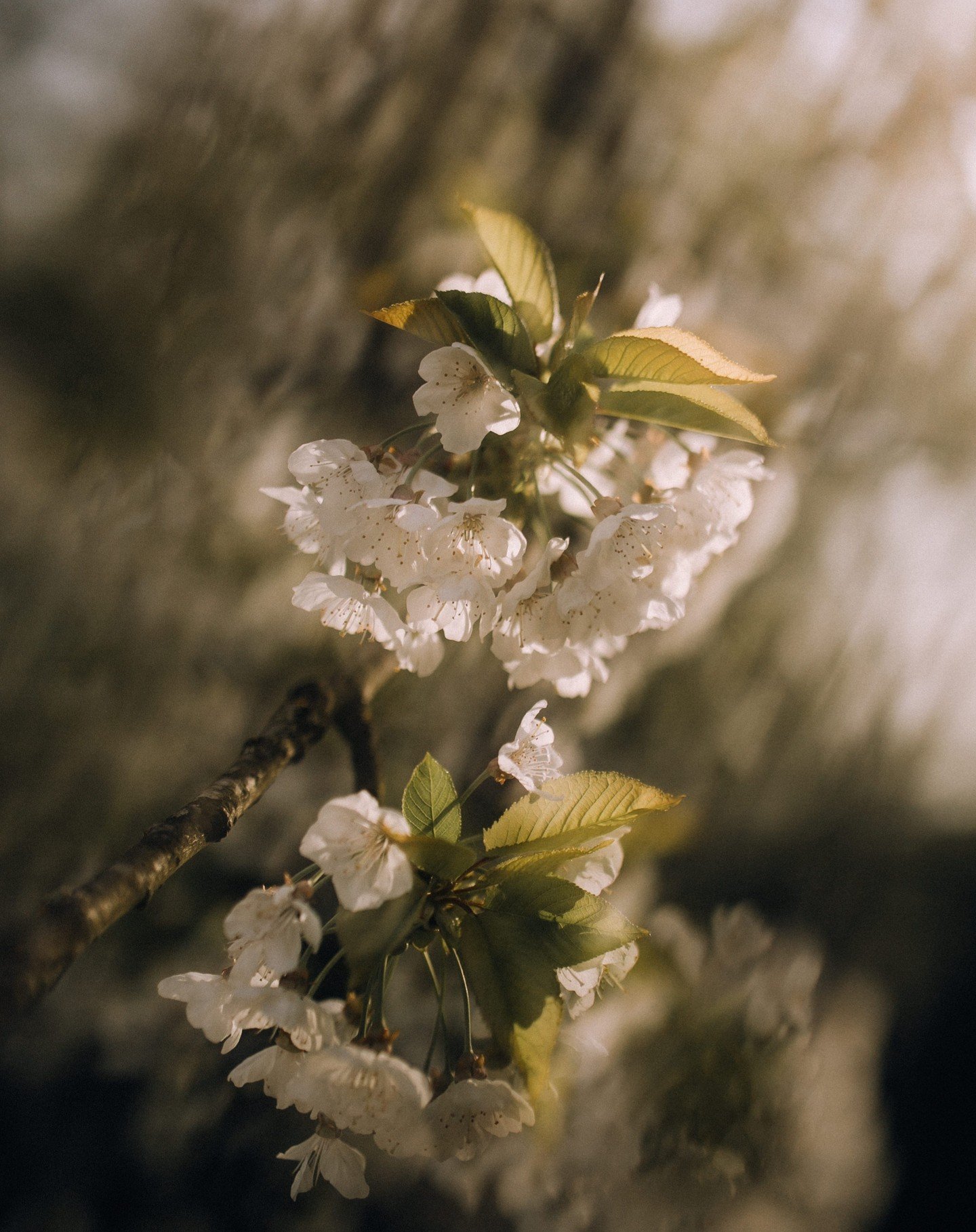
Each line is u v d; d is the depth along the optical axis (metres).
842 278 1.04
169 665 0.88
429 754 0.57
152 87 0.98
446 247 0.97
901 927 0.96
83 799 0.83
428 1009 0.78
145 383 0.92
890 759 1.00
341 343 0.96
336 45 1.01
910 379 1.04
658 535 0.63
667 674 0.96
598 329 0.82
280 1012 0.55
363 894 0.54
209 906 0.82
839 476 1.02
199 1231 0.76
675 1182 0.76
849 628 1.01
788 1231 0.76
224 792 0.57
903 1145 0.85
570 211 0.97
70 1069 0.79
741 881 0.90
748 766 0.95
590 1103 0.76
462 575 0.59
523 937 0.55
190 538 0.92
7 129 0.94
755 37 1.06
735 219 1.01
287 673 0.91
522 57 1.02
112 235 0.95
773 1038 0.79
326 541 0.62
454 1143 0.56
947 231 1.06
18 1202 0.75
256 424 0.95
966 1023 0.93
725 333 0.98
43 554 0.88
